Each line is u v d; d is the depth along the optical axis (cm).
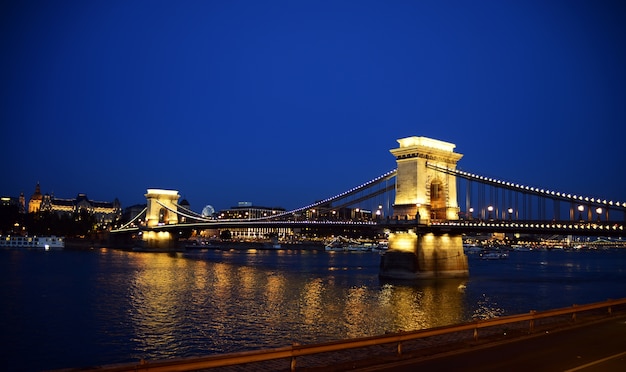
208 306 5462
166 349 3650
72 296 6194
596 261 18000
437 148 9212
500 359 2173
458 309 5312
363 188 10256
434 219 8925
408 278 8381
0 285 7238
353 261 15200
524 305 5597
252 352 1816
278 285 7588
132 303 5659
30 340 3912
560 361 2139
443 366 2048
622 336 2719
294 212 12144
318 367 2028
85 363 3328
